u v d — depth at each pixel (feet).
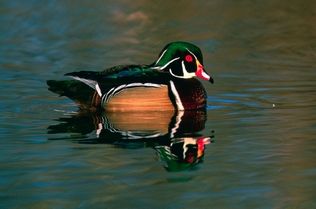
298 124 46.16
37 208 31.76
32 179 35.68
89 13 86.94
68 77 61.00
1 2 90.68
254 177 35.83
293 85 57.93
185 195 33.35
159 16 86.07
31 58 68.44
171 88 52.01
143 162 38.52
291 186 34.50
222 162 38.50
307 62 66.80
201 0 92.58
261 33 78.79
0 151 40.65
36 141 42.78
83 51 71.36
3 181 35.42
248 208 31.65
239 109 51.06
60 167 37.68
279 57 68.80
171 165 37.99
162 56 53.78
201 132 44.88
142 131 45.42
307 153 39.75
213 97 54.90
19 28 80.33
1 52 70.69
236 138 43.24
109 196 33.27
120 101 51.80
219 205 32.04
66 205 32.12
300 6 89.35
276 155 39.50
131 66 53.72
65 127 46.39
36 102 53.47
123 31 79.92
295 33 78.69
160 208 31.73
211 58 68.74
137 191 33.96
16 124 47.03
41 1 91.45
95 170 37.06
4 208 31.78
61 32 79.36
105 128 46.06
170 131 45.21
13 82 59.47
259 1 92.17
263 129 45.16
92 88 52.06
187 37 77.00
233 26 81.61
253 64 66.23
